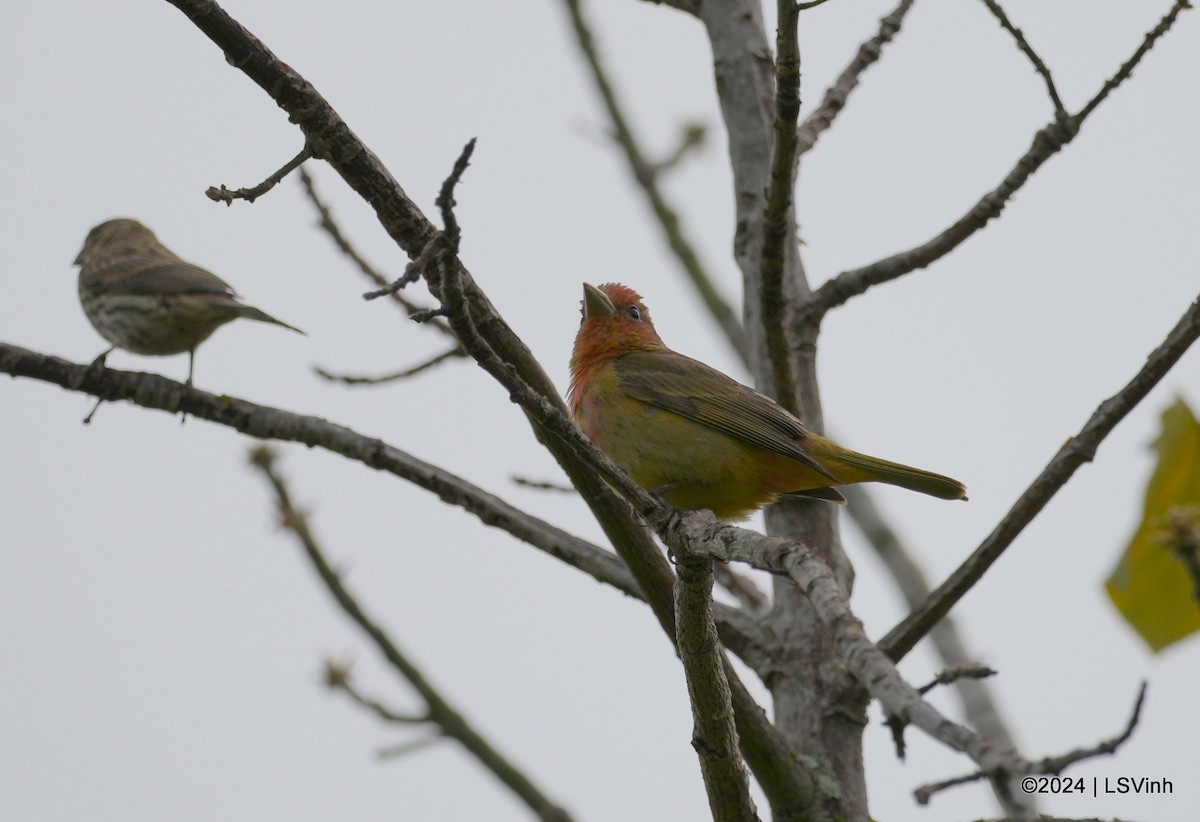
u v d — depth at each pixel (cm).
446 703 1285
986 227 1115
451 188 694
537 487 1134
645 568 1012
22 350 1302
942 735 514
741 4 1276
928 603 986
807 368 1173
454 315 744
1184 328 942
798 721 1016
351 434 1147
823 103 1239
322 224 1173
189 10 799
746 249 1186
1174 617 1181
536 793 1248
